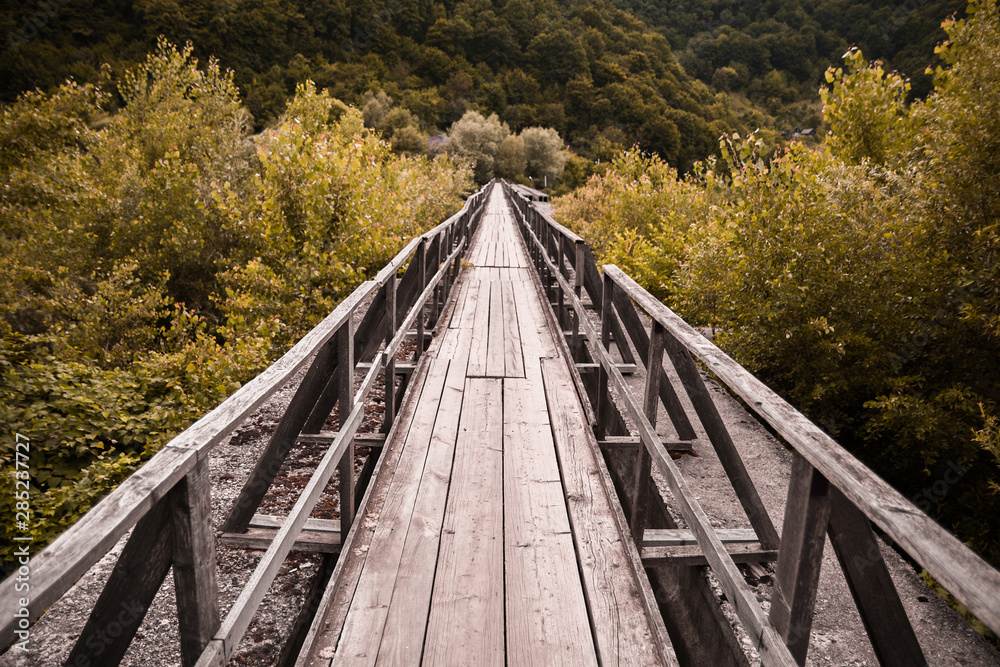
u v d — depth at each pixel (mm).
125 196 11781
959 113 4773
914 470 5051
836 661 2055
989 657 2119
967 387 4531
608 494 2920
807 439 1217
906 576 2531
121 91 14484
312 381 2535
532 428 3785
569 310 7129
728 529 2678
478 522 2719
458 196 26469
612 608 2166
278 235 8781
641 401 4355
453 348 5551
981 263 4484
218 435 1234
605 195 15258
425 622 2080
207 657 1192
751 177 5574
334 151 9664
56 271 10164
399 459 3314
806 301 4984
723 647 2305
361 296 2695
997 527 4648
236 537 2566
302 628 2254
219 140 14305
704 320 6520
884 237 4883
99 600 1172
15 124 9500
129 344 8555
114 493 960
